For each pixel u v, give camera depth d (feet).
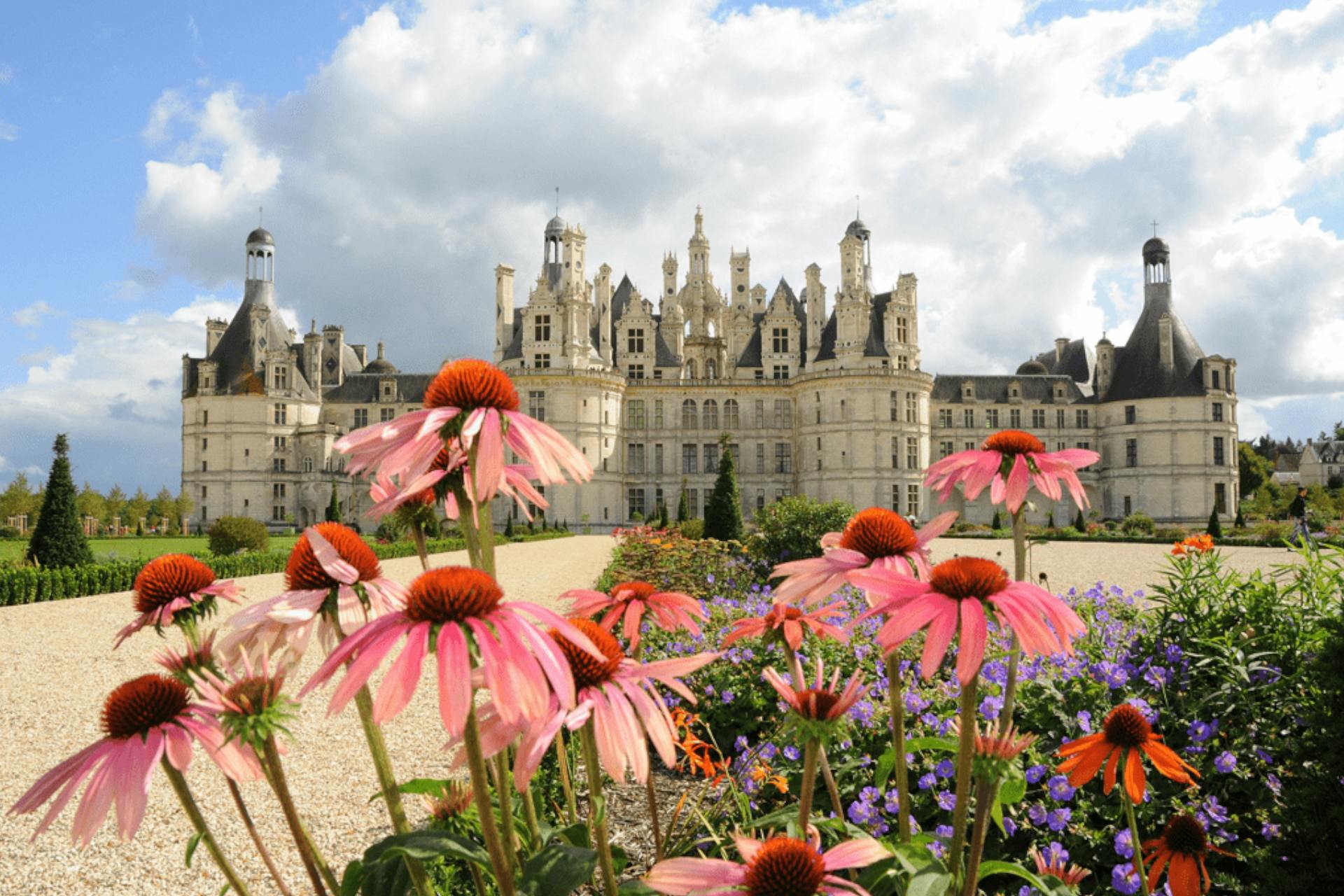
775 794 22.44
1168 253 327.88
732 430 308.19
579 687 7.53
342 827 28.66
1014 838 18.62
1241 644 22.65
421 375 343.05
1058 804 18.28
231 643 8.92
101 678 52.47
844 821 10.21
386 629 6.60
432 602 6.59
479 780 7.12
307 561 8.46
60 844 28.14
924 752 20.88
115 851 27.40
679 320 322.75
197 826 7.70
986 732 18.33
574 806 11.46
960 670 7.37
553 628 6.92
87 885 25.25
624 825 22.90
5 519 287.89
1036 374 346.33
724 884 6.64
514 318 310.04
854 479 279.90
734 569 76.64
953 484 11.24
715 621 39.78
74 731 41.88
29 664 56.54
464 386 8.27
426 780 11.11
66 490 102.47
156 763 7.29
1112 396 328.90
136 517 346.95
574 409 283.18
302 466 317.01
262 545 140.67
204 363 314.55
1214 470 310.86
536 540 232.32
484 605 6.67
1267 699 21.45
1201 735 19.12
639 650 11.07
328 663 6.59
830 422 286.25
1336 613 21.70
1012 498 10.52
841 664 28.78
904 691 22.98
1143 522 220.64
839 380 283.79
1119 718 10.89
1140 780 10.67
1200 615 25.80
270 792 32.19
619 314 335.88
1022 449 10.94
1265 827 16.35
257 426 310.24
